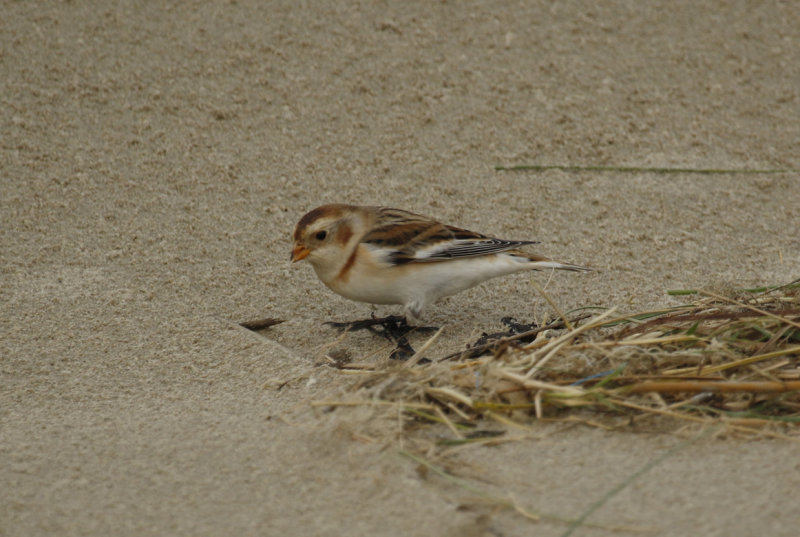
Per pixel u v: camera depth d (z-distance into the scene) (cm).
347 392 874
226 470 761
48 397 916
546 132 1460
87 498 728
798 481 703
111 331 1046
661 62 1609
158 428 841
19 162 1338
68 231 1233
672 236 1271
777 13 1736
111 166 1348
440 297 1083
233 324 1067
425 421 812
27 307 1083
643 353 858
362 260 1037
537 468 736
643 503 686
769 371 829
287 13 1647
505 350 881
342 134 1435
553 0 1720
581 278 1184
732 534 647
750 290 1014
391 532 670
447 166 1391
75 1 1623
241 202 1305
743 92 1559
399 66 1559
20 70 1485
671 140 1461
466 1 1706
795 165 1418
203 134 1416
